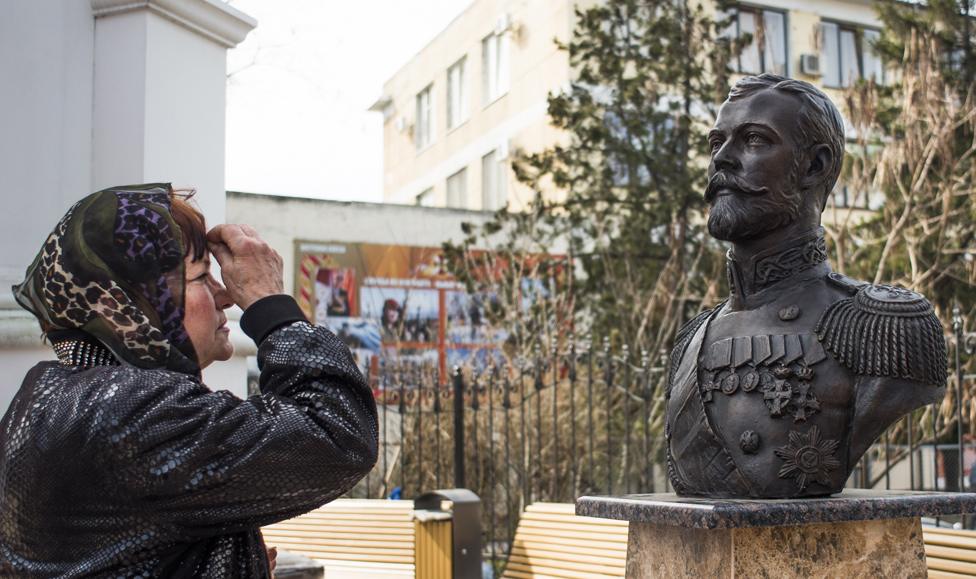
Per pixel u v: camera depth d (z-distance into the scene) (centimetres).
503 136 1950
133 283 156
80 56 375
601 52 1352
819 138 243
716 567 215
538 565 432
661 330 1212
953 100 1074
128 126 370
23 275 355
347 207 1520
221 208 410
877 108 1109
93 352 159
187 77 392
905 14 1095
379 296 1518
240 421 148
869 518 213
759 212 241
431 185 2297
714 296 1180
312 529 497
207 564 153
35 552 148
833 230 1131
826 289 244
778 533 214
